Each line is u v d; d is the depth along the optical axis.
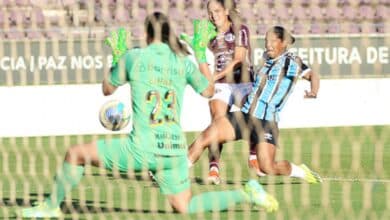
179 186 26.62
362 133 56.44
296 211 28.20
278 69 35.28
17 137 59.12
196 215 27.30
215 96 38.78
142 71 25.98
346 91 60.88
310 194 32.31
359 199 30.89
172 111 26.12
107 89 26.70
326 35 61.31
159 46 26.20
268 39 35.44
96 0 65.56
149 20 26.31
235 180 37.22
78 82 60.78
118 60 26.33
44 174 39.41
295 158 45.25
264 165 35.00
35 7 66.12
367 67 60.78
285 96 35.25
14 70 60.41
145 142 25.95
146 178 36.62
